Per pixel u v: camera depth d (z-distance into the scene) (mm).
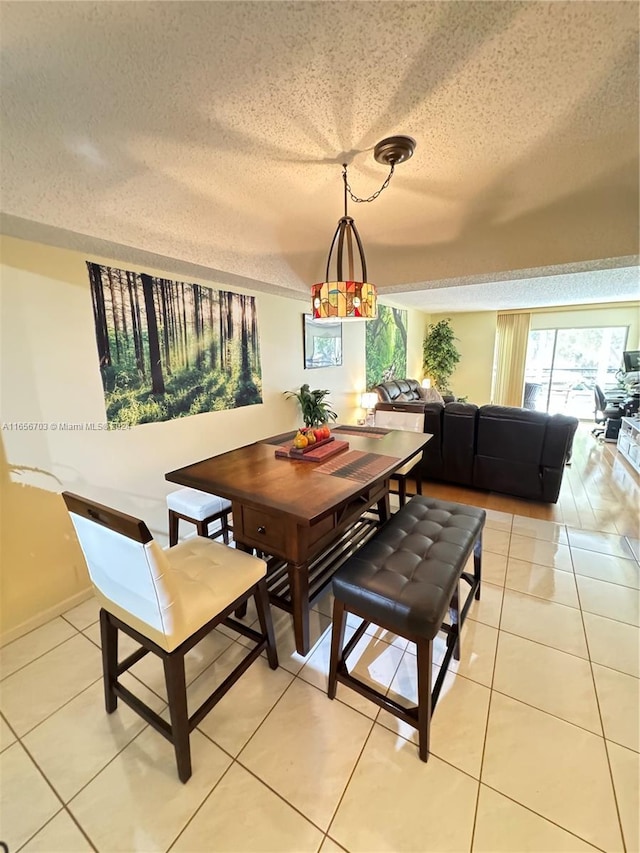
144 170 1498
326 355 4488
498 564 2406
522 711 1429
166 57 947
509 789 1180
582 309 7113
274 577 2107
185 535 2824
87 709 1496
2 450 1786
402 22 860
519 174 1585
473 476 3529
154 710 1481
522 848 1042
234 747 1328
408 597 1252
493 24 869
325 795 1180
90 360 2096
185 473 1871
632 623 1877
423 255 2559
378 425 4020
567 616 1930
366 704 1482
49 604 1997
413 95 1099
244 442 3273
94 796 1198
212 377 2895
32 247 1809
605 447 5242
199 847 1071
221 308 2916
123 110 1146
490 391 7941
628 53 942
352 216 2006
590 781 1197
